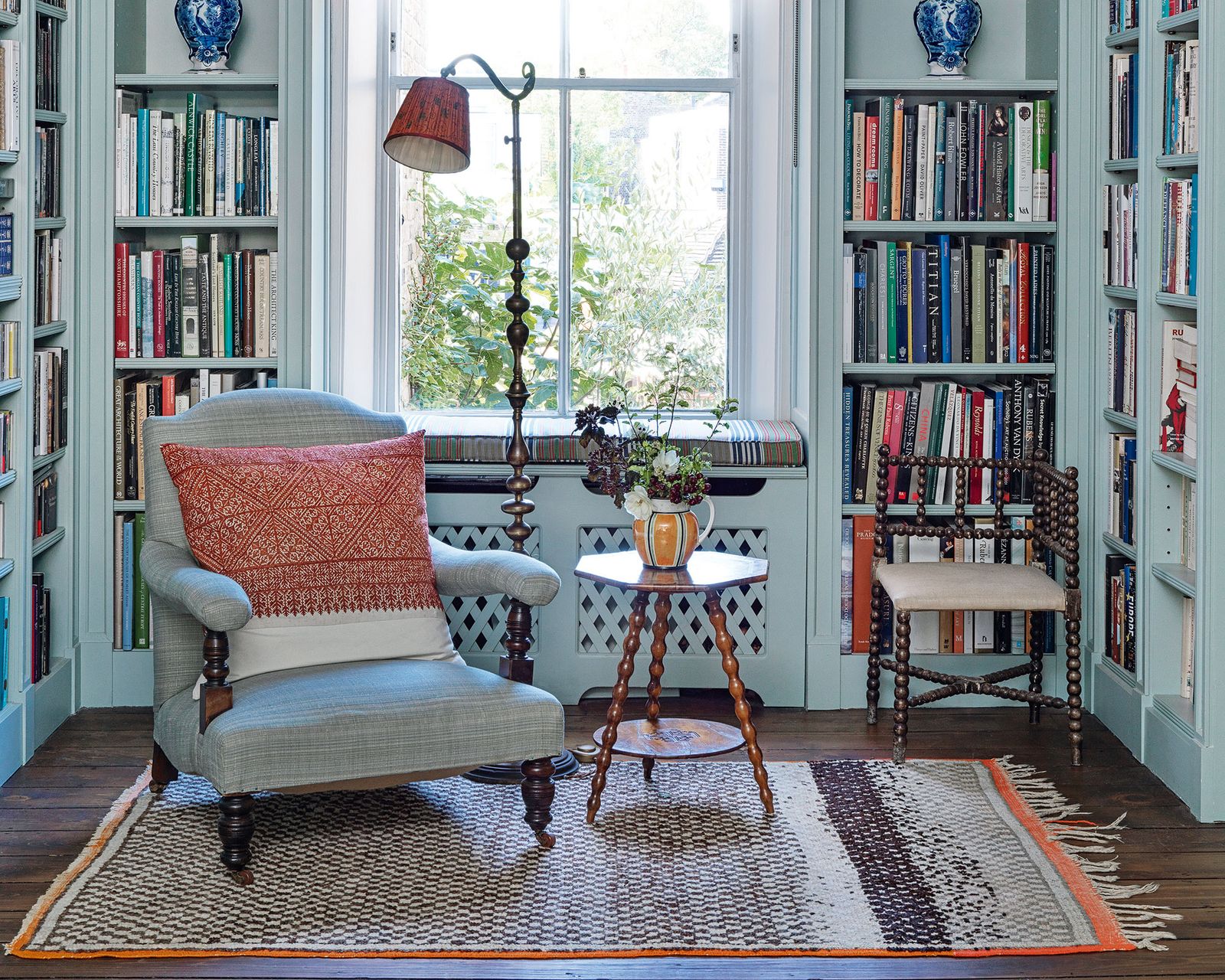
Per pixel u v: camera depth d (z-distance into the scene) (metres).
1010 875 2.90
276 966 2.51
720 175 4.60
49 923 2.64
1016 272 4.05
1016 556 4.10
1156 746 3.51
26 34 3.54
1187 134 3.34
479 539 4.11
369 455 3.34
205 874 2.87
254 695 2.88
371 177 4.52
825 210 4.00
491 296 4.63
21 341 3.54
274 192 4.05
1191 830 3.17
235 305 4.07
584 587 4.12
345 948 2.57
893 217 4.05
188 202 4.04
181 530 3.24
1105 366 3.97
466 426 4.18
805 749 3.74
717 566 3.41
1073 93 3.99
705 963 2.54
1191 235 3.31
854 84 4.01
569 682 4.13
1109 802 3.34
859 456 4.09
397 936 2.61
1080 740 3.60
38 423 3.74
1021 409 4.07
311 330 4.05
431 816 3.20
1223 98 3.12
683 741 3.32
